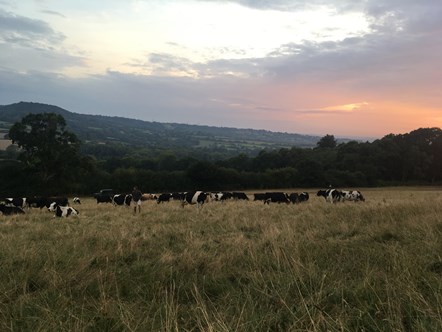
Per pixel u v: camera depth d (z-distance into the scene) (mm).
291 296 4953
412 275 5102
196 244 8656
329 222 11648
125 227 12539
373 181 85500
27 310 4781
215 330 3746
